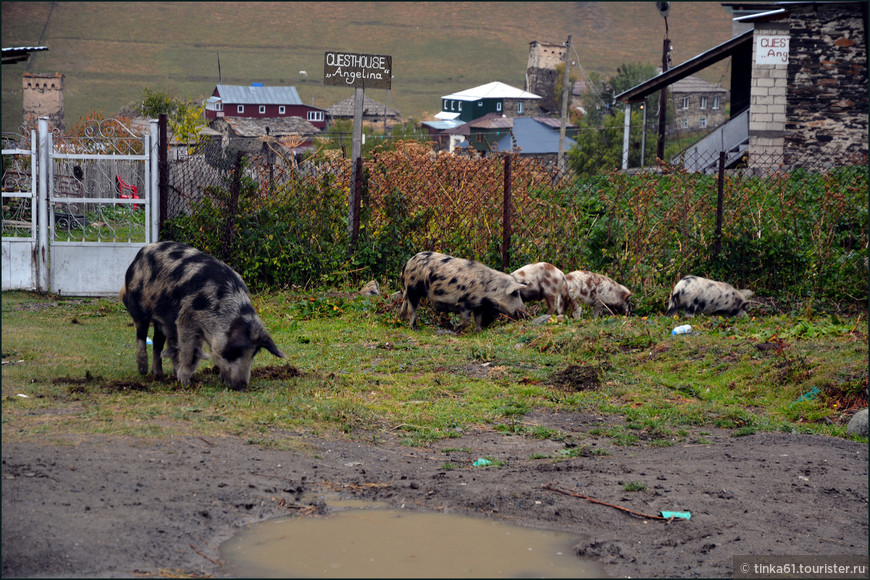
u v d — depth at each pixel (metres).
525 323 10.80
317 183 13.57
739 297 11.77
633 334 9.98
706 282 11.68
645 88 29.92
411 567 4.11
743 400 8.02
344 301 11.54
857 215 13.66
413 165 14.29
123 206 13.42
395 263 12.94
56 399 6.43
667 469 5.86
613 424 7.23
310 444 6.00
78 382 7.05
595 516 4.91
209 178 14.30
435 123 79.44
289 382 7.70
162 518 4.36
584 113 75.62
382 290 12.62
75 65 123.75
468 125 69.12
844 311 12.17
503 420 7.24
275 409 6.68
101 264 11.99
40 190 11.79
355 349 9.49
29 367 7.50
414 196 13.71
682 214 13.28
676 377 8.76
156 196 12.16
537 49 87.69
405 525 4.68
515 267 12.62
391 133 65.88
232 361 7.02
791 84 24.25
